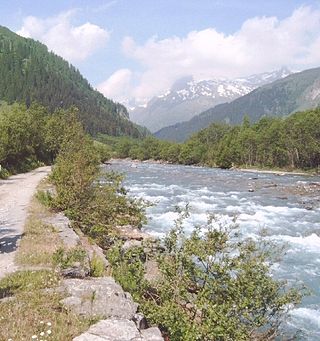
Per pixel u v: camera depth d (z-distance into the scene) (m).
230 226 12.66
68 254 11.48
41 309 8.34
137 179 65.69
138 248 11.92
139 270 10.88
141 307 9.38
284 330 12.90
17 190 30.98
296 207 37.81
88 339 7.02
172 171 89.69
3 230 16.48
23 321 7.77
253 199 42.78
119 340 7.07
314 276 18.42
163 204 37.34
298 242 24.56
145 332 7.92
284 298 9.50
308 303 15.55
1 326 7.54
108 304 8.66
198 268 9.71
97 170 22.58
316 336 12.84
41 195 24.97
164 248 11.56
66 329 7.55
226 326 8.49
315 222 30.73
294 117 112.50
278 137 108.25
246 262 9.76
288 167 104.25
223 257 9.85
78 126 31.97
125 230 20.34
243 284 9.14
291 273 18.77
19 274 10.71
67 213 20.06
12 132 54.06
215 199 42.09
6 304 8.55
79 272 10.65
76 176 21.16
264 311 9.39
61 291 9.28
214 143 149.00
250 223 29.97
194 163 137.38
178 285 9.80
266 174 86.19
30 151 62.88
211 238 10.00
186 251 9.80
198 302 9.00
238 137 120.81
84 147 28.03
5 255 12.90
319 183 60.34
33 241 14.60
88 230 19.09
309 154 97.88
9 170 49.16
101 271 11.32
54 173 25.25
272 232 27.05
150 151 165.50
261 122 130.25
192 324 8.81
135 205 21.77
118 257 12.17
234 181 63.97
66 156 26.70
